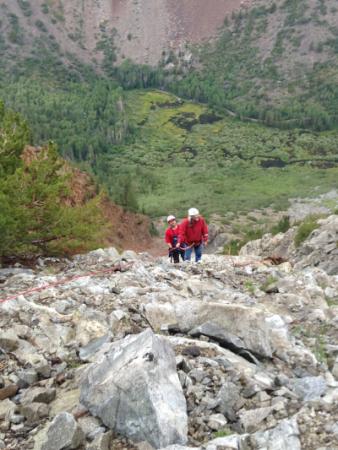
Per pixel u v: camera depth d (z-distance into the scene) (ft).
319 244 72.69
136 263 36.88
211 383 17.70
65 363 21.01
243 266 42.16
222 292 30.81
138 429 15.35
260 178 484.74
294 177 484.33
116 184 359.87
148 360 16.58
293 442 14.19
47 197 39.11
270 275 37.40
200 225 43.39
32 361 21.07
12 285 29.45
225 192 431.43
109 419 15.96
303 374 19.51
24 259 38.52
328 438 14.40
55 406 17.87
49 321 23.79
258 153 593.01
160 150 625.41
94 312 24.38
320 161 556.10
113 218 199.52
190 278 34.86
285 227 186.39
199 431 15.78
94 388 16.88
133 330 23.15
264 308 28.43
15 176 37.40
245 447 14.34
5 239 35.09
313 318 26.86
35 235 38.22
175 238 44.70
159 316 23.63
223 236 232.94
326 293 33.35
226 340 20.61
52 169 41.32
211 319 21.77
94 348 21.67
